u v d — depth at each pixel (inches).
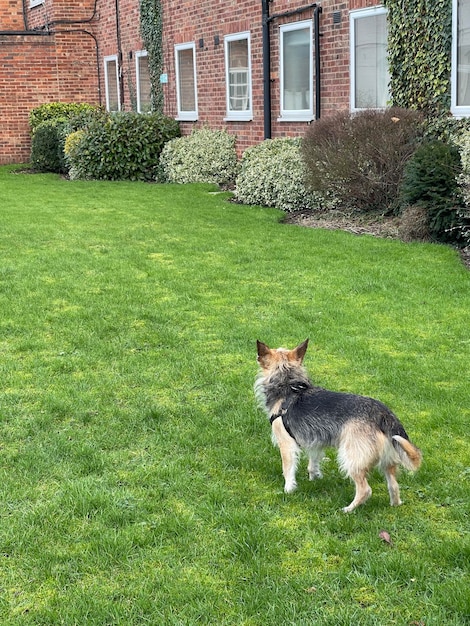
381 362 192.7
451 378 181.9
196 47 625.6
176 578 109.7
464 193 311.3
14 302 250.5
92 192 525.0
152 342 213.9
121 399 176.9
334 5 449.7
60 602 104.9
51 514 126.6
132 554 115.9
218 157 576.4
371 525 122.8
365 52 432.5
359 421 124.9
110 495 132.0
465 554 113.0
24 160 815.7
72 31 812.0
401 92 398.6
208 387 183.3
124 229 374.0
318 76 473.1
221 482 138.6
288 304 245.1
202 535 121.0
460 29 364.2
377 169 377.7
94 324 228.7
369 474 135.3
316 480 140.3
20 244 339.6
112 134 624.1
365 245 322.7
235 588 107.6
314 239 339.0
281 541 119.0
